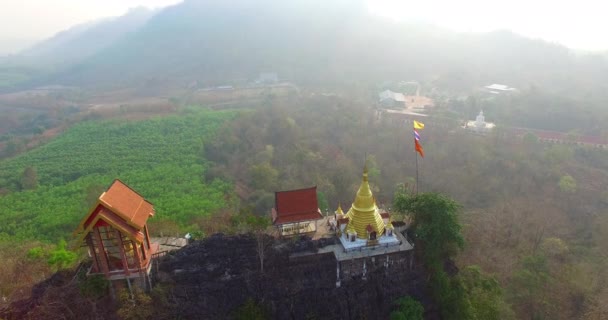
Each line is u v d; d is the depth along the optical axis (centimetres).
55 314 4494
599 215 9006
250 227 5409
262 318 5031
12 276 5681
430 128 12825
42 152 14275
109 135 15588
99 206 4394
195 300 5050
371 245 5478
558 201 9606
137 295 4716
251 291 5184
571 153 11112
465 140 11869
